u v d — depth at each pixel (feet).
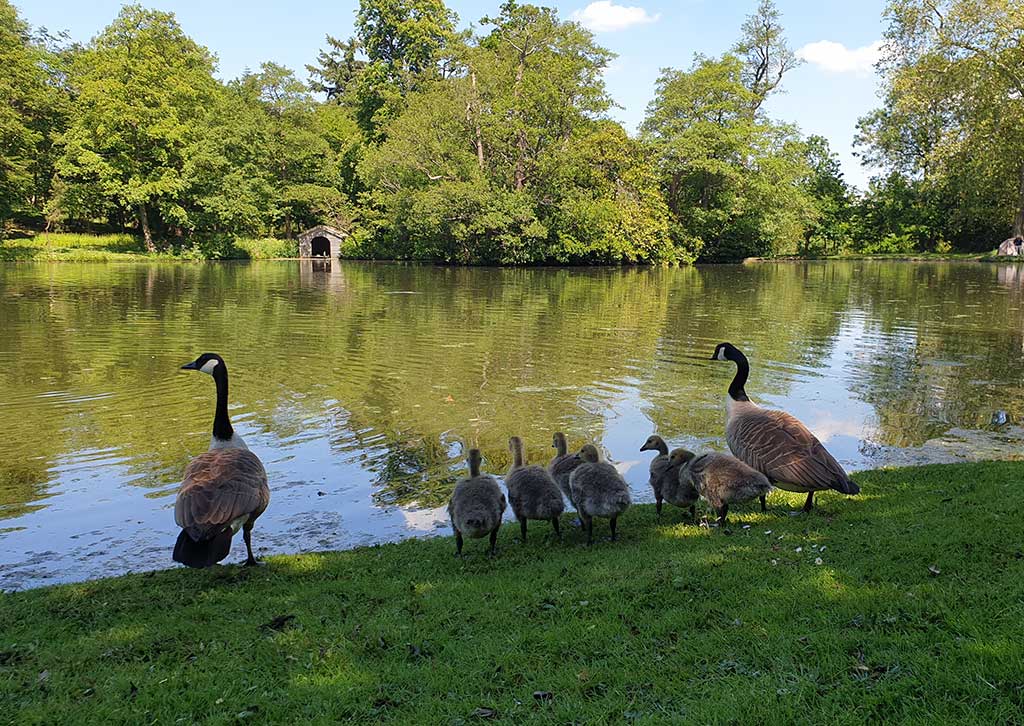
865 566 20.81
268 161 267.18
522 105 193.36
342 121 299.17
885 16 186.50
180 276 160.45
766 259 251.80
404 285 141.69
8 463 38.06
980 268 189.78
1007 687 14.24
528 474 27.45
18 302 107.24
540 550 25.73
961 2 176.14
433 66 263.08
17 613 21.29
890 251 263.29
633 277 167.02
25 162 216.13
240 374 58.59
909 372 60.23
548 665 16.78
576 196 203.41
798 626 17.57
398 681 16.53
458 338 76.33
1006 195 223.10
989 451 39.32
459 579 22.72
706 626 18.17
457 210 195.72
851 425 44.88
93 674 17.35
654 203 218.79
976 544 21.62
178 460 38.55
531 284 145.48
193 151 224.94
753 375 59.11
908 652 15.72
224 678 16.87
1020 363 63.62
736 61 231.71
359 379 57.16
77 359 64.18
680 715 14.37
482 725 14.69
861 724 13.64
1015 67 177.47
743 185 229.66
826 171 287.89
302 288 134.00
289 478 36.06
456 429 44.27
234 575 24.35
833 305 107.04
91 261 210.18
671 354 67.77
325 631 19.11
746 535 25.09
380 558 25.64
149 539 29.35
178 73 235.81
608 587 20.80
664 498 28.76
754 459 26.94
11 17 221.66
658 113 231.30
